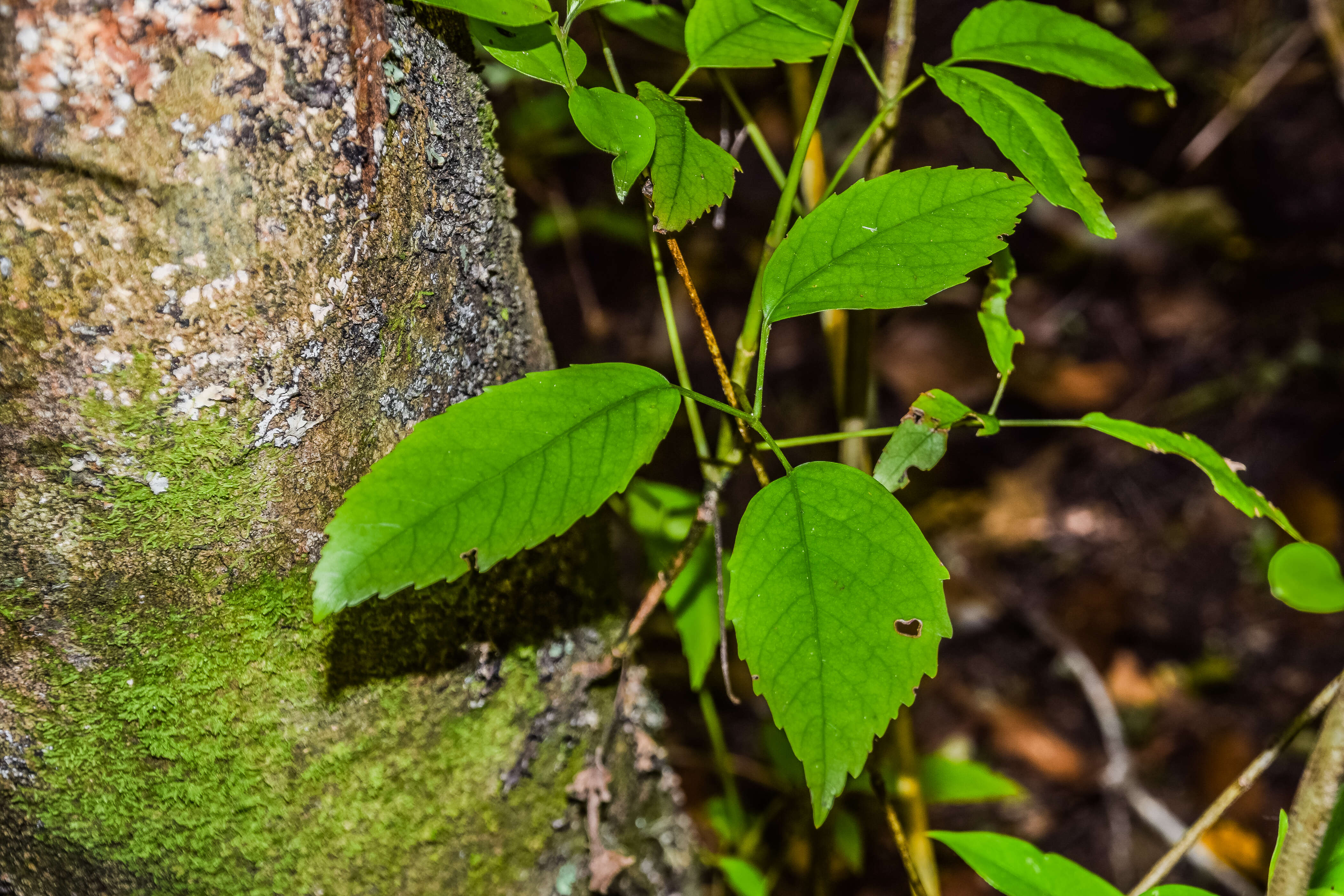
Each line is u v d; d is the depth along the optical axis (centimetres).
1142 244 167
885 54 60
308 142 51
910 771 67
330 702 56
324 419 53
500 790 60
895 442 54
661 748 67
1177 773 117
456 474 49
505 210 58
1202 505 142
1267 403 150
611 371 52
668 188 52
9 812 55
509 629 59
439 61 54
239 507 53
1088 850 109
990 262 53
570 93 52
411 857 58
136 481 52
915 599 50
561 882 63
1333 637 125
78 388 51
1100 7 173
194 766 55
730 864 71
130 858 56
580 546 62
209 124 50
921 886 61
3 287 50
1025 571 139
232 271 51
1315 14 118
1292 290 159
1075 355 162
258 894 57
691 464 139
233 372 52
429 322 55
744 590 50
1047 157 54
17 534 52
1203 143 159
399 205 53
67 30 49
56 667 53
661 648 121
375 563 49
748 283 158
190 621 54
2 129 49
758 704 116
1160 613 132
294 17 50
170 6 49
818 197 65
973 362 155
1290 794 111
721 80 62
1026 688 127
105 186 50
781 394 154
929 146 166
